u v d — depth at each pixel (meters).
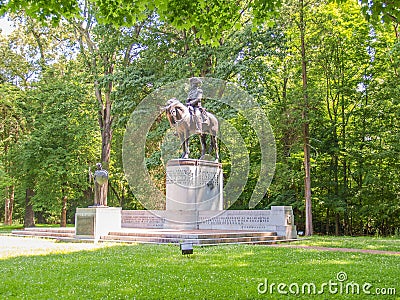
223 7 11.94
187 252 13.31
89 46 36.84
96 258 12.95
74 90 35.25
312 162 32.88
